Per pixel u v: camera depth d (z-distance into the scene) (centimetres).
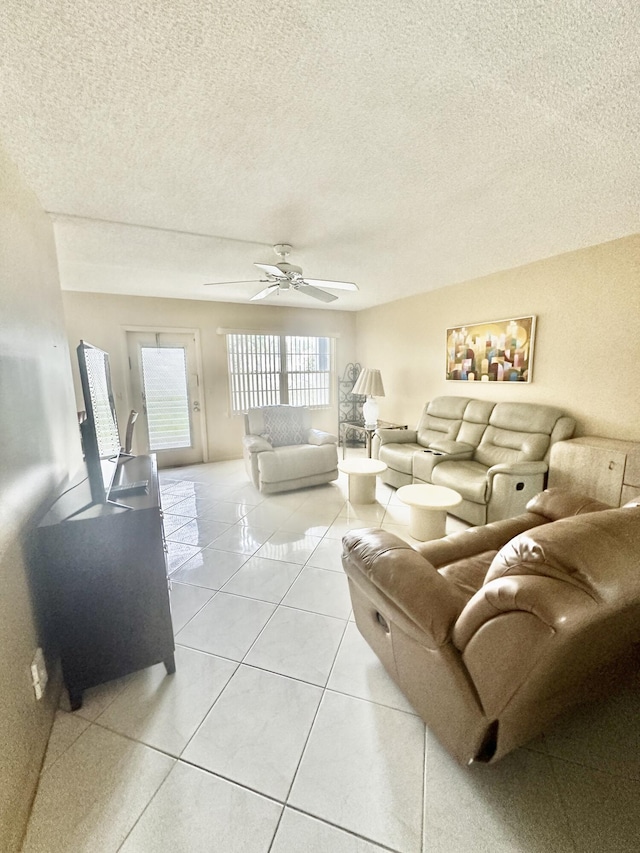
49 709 134
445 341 443
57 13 95
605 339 292
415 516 285
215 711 142
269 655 170
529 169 180
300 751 127
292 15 99
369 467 346
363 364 614
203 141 155
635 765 121
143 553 152
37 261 179
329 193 202
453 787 114
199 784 117
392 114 140
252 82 122
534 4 97
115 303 458
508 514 286
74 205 207
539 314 337
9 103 128
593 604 79
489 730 106
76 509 151
